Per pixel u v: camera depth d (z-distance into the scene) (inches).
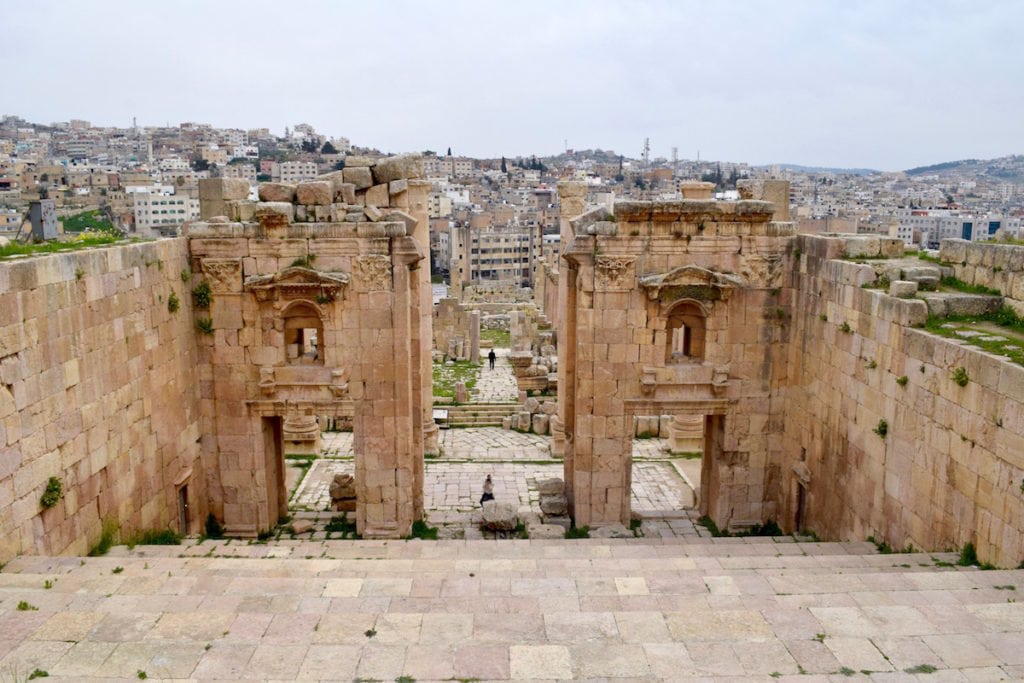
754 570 680.4
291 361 999.0
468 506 1155.3
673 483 1259.2
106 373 767.7
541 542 890.1
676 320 1035.9
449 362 2215.8
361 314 959.0
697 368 1008.9
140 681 428.8
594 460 1018.1
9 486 618.8
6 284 612.4
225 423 999.6
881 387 812.6
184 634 482.9
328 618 507.5
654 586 594.6
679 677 438.3
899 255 944.9
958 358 679.7
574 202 1253.7
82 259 724.0
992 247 810.2
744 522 1055.0
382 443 985.5
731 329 1010.1
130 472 819.4
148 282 856.9
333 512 1109.1
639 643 476.4
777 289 1010.1
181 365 942.4
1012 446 609.3
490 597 560.1
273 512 1052.5
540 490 1125.7
